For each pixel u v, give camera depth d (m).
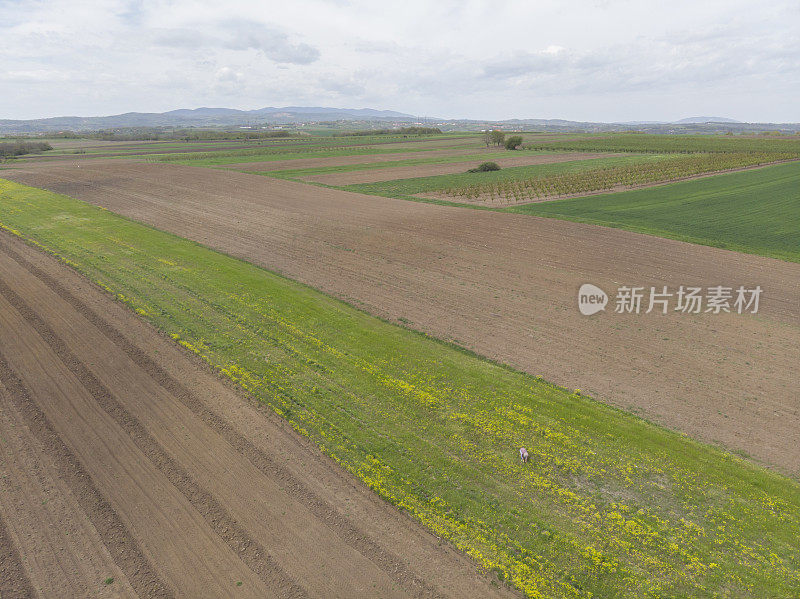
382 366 20.77
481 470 15.06
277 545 12.50
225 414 17.67
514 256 34.34
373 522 13.20
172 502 13.85
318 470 15.05
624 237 38.47
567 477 14.79
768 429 16.78
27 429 16.89
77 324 24.47
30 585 11.41
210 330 23.83
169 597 11.20
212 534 12.84
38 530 12.92
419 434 16.62
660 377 19.91
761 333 23.42
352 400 18.42
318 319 25.12
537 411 17.78
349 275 31.42
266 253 35.81
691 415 17.56
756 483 14.42
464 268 32.31
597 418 17.38
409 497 13.95
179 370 20.47
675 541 12.64
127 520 13.26
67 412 17.81
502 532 12.87
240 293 28.31
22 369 20.56
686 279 29.89
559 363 21.00
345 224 43.47
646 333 23.58
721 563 12.02
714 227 41.38
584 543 12.57
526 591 11.27
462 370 20.45
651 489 14.34
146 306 26.34
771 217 44.44
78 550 12.35
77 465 15.26
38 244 37.00
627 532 12.88
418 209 49.56
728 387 19.19
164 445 16.11
